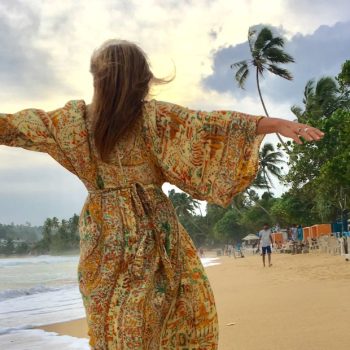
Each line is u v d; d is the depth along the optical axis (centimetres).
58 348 562
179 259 231
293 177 3278
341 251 2288
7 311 1023
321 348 429
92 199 228
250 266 2438
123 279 218
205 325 231
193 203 9594
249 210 7225
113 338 213
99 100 224
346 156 2362
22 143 226
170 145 230
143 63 230
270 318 612
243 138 232
